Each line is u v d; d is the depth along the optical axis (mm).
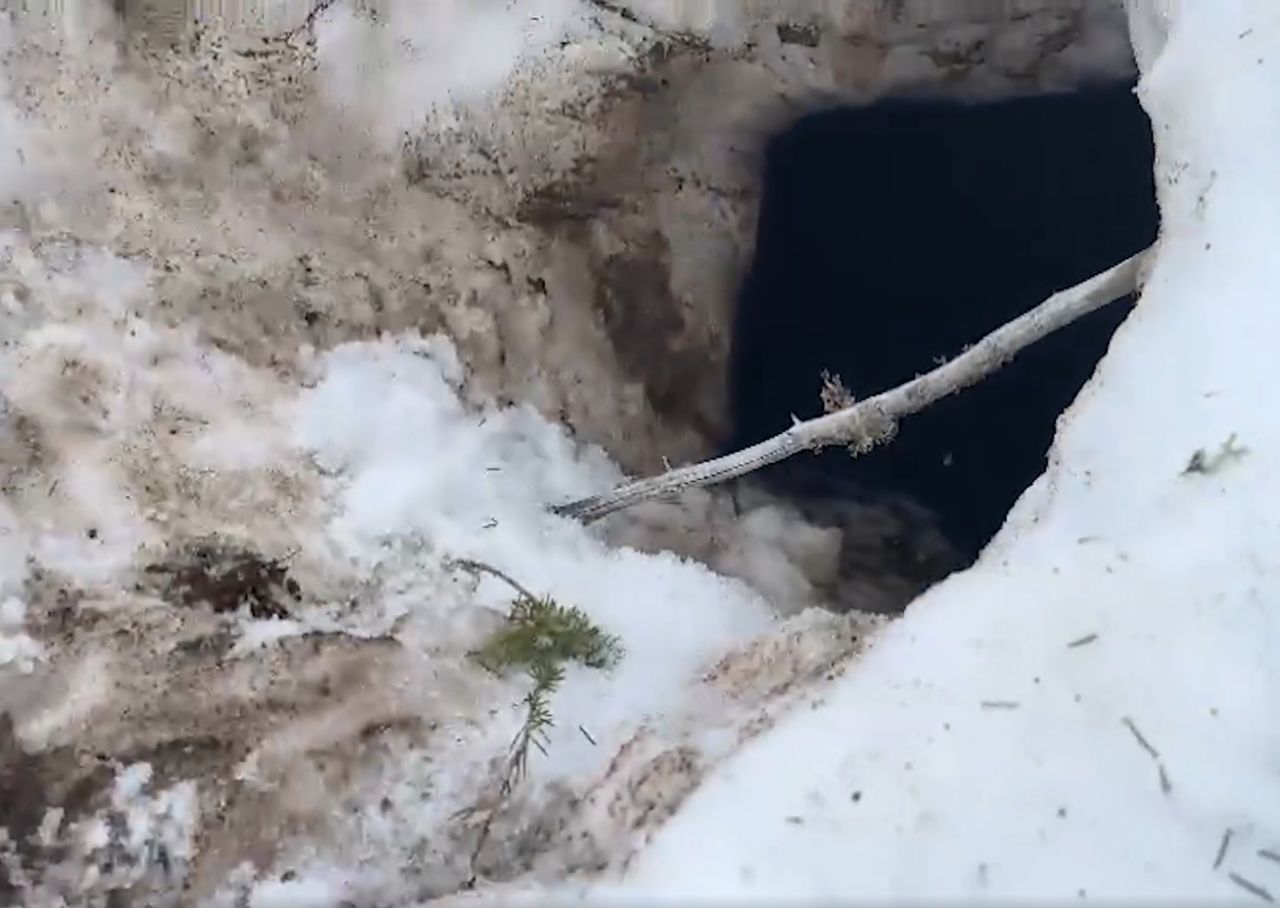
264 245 4285
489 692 3400
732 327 5004
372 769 3266
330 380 4098
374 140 4414
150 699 3406
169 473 3816
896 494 4887
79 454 3818
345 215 4379
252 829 3209
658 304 4766
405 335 4250
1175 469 2996
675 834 2680
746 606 3963
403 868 3115
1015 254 4836
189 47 4457
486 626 3594
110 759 3307
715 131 4762
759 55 4516
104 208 4285
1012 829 2584
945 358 4703
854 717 2818
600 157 4504
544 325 4465
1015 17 4391
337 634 3564
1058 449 3180
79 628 3516
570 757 3215
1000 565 3037
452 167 4426
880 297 5023
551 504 4082
